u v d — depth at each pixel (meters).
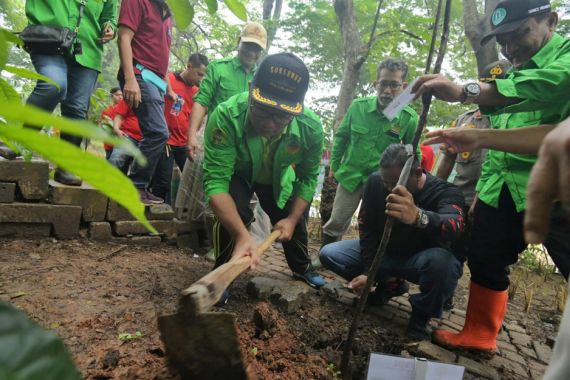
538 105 1.83
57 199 3.15
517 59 2.19
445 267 2.57
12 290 2.32
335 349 2.34
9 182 2.99
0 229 2.98
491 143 1.86
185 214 3.94
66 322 2.08
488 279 2.48
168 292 2.66
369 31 6.22
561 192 0.58
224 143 2.38
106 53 13.68
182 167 4.39
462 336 2.57
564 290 4.39
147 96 3.26
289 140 2.54
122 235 3.46
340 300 3.12
